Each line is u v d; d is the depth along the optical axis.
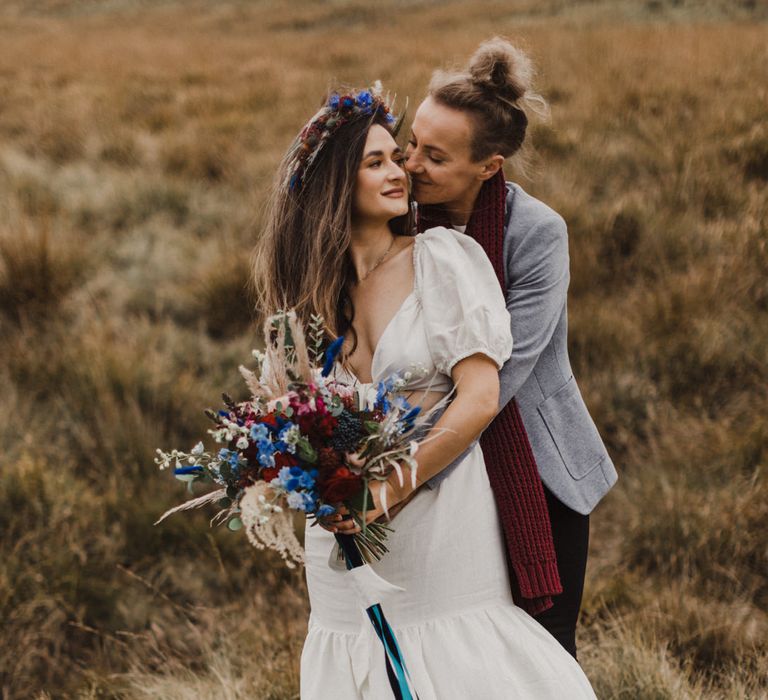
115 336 5.54
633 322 5.29
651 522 3.96
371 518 1.91
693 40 11.65
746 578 3.71
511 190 2.29
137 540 4.09
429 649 2.04
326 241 2.03
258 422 1.89
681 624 3.38
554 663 2.07
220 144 8.71
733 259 5.60
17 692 3.49
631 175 7.32
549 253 2.18
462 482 2.07
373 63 12.17
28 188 7.68
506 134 2.12
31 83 12.34
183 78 12.38
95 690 3.38
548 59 10.78
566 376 2.34
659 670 2.99
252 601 3.88
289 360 1.96
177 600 3.91
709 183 6.73
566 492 2.28
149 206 7.48
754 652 3.22
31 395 4.92
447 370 1.96
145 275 6.29
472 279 2.00
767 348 4.87
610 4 18.48
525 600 2.15
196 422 4.80
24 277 5.80
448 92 2.12
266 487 1.83
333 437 1.84
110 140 9.00
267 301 2.19
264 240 2.20
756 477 4.02
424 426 1.99
